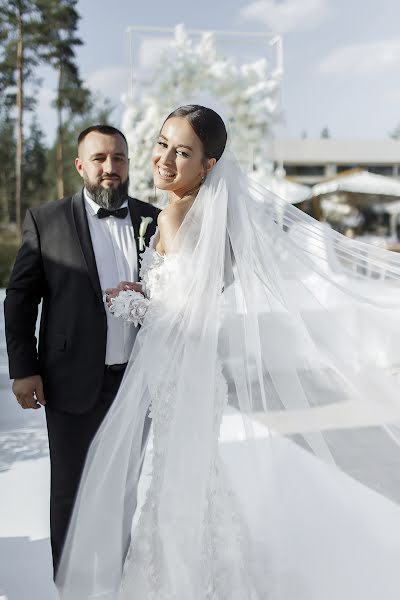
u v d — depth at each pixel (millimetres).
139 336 1949
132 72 6773
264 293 2025
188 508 1803
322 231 2127
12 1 22734
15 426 4707
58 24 23188
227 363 1975
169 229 1937
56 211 2424
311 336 2057
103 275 2410
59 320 2350
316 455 2037
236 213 1977
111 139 2430
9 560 2795
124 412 1942
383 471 2119
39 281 2387
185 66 6586
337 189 16203
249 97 6695
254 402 1972
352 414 2096
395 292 2160
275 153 6977
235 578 1901
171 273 1894
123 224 2494
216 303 1901
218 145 1950
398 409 2113
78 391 2324
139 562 1938
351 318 2100
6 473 3824
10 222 30109
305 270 2092
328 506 2061
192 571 1793
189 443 1835
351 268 2148
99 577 1963
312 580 2002
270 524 1986
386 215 22750
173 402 1906
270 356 2025
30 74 24047
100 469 1949
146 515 1954
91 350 2330
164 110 6621
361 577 2016
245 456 1973
